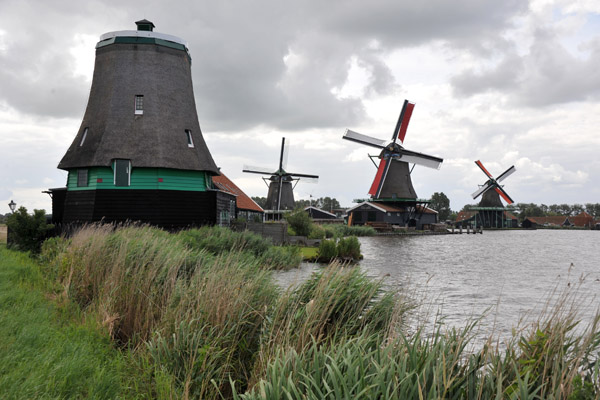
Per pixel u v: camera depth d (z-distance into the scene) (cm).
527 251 3788
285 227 3188
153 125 2738
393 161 7231
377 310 641
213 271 716
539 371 388
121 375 548
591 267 2497
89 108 2864
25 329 611
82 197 2667
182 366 555
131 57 2833
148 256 925
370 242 4744
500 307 1266
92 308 828
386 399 328
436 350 398
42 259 1351
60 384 466
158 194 2633
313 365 407
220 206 3000
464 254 3359
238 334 619
